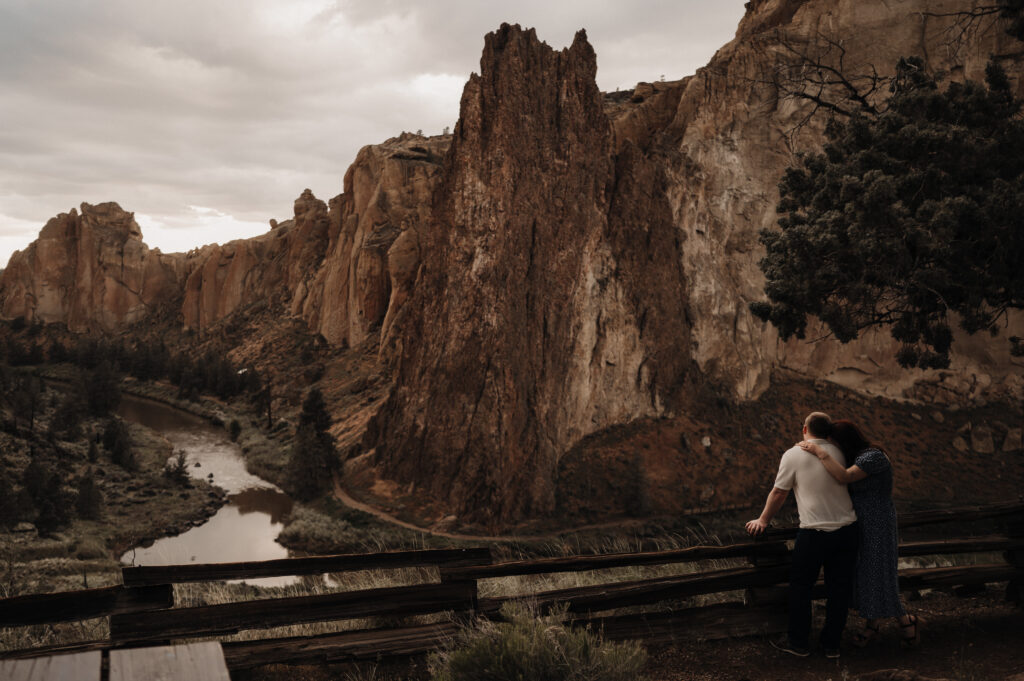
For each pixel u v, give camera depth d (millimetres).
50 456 80188
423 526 65688
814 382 90562
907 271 14445
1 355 196000
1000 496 75500
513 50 76750
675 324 81875
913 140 14641
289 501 75938
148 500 72688
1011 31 16031
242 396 138125
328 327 148625
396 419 78000
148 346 183750
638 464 72438
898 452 81125
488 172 74062
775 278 16875
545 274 74438
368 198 148625
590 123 80812
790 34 87625
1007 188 13148
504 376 70125
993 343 89000
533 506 68625
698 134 87625
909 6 83000
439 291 75875
